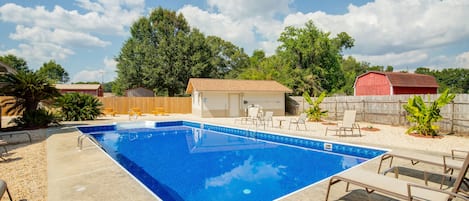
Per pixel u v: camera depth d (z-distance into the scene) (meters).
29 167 6.20
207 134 15.06
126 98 26.89
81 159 6.73
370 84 29.25
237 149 10.44
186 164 8.00
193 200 5.13
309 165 7.76
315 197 4.13
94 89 43.72
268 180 6.31
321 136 10.83
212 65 41.53
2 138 10.80
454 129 11.81
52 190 4.41
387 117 15.38
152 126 18.45
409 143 9.03
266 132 12.66
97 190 4.40
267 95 23.92
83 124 16.36
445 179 4.95
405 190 3.25
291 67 35.69
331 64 36.78
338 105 18.83
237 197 5.23
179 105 28.45
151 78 37.56
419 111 10.88
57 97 16.38
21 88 14.27
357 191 4.38
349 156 8.98
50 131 12.87
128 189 4.45
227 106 22.66
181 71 38.25
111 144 11.87
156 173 7.05
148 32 42.56
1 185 3.53
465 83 51.09
